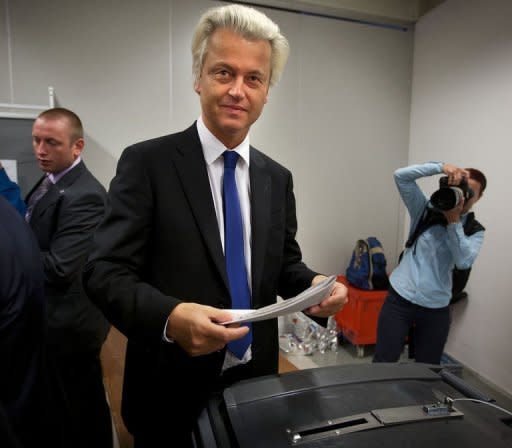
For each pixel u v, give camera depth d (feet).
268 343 3.10
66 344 4.79
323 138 10.20
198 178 2.81
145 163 2.72
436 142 9.84
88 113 8.35
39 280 2.23
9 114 7.38
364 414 1.89
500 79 7.91
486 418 1.90
